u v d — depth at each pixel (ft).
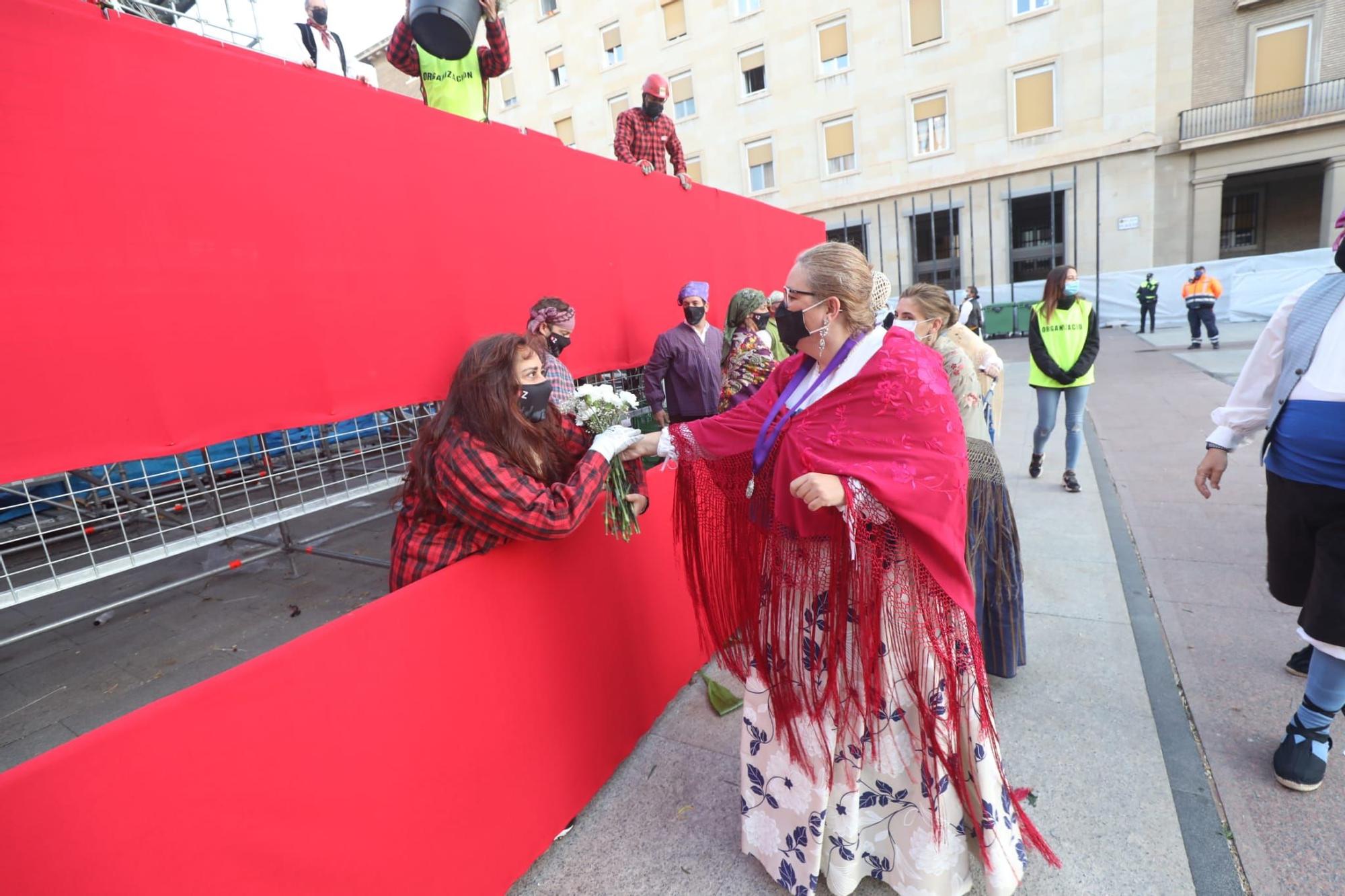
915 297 7.55
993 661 7.83
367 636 4.47
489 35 9.62
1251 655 8.40
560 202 8.99
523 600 5.75
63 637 10.30
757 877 5.75
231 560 13.21
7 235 3.87
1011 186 60.34
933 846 5.12
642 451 6.40
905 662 4.91
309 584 11.91
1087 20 54.90
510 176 7.95
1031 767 6.77
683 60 70.28
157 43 4.54
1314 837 5.67
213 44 7.02
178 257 4.70
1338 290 6.01
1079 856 5.67
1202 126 54.65
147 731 3.38
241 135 5.06
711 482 6.28
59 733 7.81
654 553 7.69
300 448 8.55
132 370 4.47
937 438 4.64
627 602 7.14
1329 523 5.98
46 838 3.02
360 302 6.04
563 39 76.02
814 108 65.82
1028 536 12.74
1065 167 58.34
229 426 5.04
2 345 3.86
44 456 4.05
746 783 5.77
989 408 9.16
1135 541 12.23
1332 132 51.55
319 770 4.19
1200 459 16.76
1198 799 6.19
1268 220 66.74
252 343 5.18
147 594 10.41
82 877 3.16
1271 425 6.42
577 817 6.57
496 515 5.12
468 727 5.24
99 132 4.25
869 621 4.80
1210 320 36.52
